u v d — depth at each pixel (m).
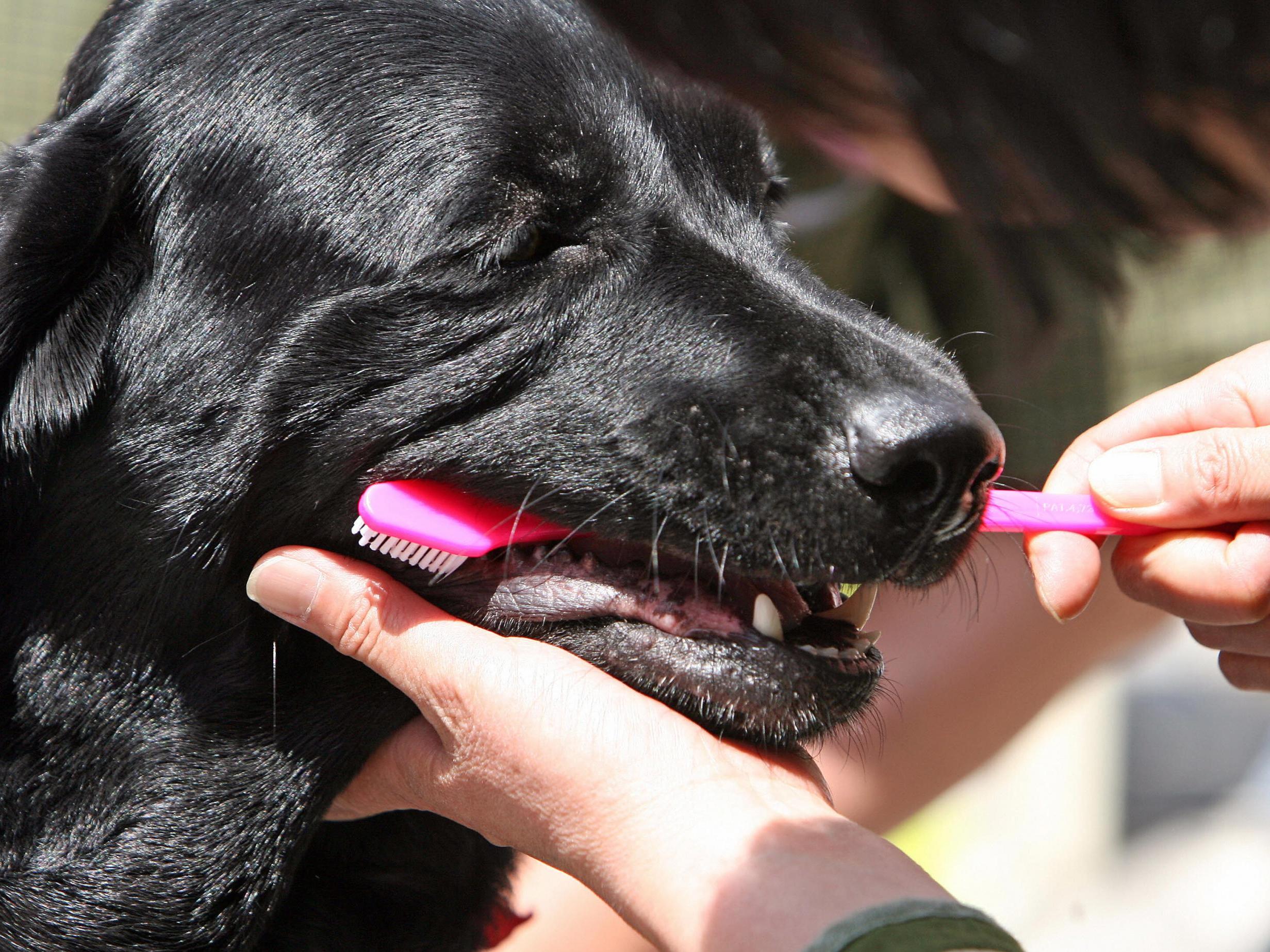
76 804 4.26
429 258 3.98
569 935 6.47
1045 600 4.07
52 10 8.81
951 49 1.91
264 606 3.91
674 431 3.89
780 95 2.16
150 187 4.24
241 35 4.26
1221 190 2.07
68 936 4.21
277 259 4.07
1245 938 10.87
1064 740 12.05
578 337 4.06
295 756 4.21
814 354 3.89
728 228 4.38
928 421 3.59
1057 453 7.13
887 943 2.83
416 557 4.01
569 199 4.11
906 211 6.59
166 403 4.08
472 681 3.72
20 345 4.01
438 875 4.76
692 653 3.87
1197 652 13.17
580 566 4.10
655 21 2.12
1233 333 7.09
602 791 3.54
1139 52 1.85
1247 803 12.48
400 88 4.09
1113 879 11.77
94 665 4.21
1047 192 2.10
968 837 11.95
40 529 4.21
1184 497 3.79
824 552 3.75
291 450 4.05
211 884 4.27
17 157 4.20
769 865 3.18
